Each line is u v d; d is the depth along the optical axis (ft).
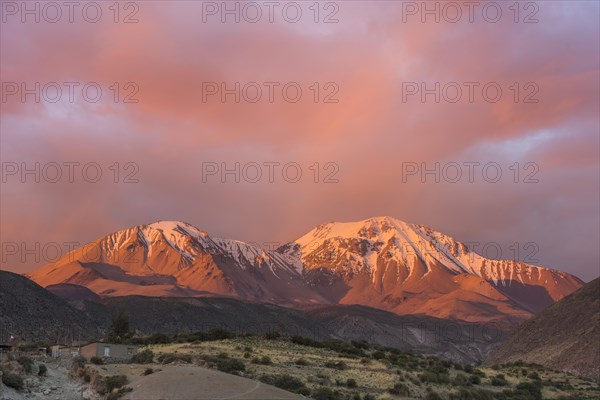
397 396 333.42
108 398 263.49
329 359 408.87
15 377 271.08
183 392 253.85
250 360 370.73
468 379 429.79
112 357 362.53
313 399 293.43
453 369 467.52
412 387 356.79
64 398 269.23
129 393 261.65
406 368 418.92
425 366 446.19
